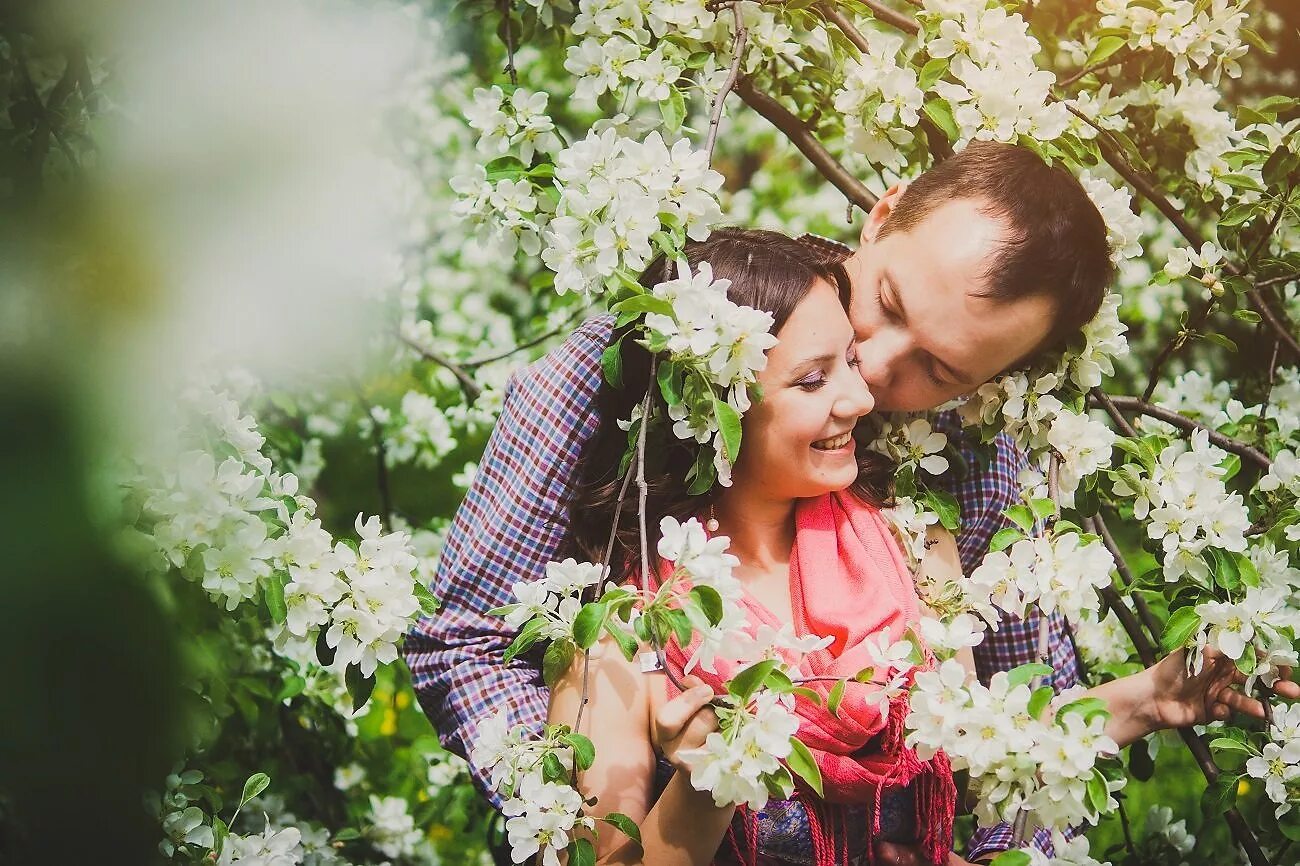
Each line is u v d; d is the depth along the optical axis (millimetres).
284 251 586
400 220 2822
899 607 1400
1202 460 1494
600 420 1558
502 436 1625
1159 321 3105
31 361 562
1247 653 1406
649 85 1612
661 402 1398
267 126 587
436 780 2639
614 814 1210
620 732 1348
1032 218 1388
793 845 1382
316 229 591
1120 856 2082
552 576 1201
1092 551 1327
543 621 1203
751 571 1464
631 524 1477
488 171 1550
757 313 1184
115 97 644
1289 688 1479
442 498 3219
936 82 1599
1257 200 1864
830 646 1379
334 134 598
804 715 1341
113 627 579
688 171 1345
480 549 1597
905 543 1512
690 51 1695
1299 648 1864
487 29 2871
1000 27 1606
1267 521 1634
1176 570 1489
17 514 550
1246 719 1748
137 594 592
